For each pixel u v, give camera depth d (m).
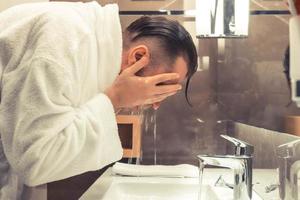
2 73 0.70
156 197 1.24
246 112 1.45
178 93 1.51
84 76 0.75
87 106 0.73
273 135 1.04
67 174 0.73
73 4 0.84
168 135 1.52
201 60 1.49
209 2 1.38
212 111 1.49
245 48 1.44
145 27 0.91
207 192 1.21
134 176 1.36
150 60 0.87
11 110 0.67
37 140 0.64
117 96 0.80
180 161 1.51
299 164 0.77
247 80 1.45
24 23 0.71
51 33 0.67
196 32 1.43
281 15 1.38
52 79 0.65
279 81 1.37
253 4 1.41
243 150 1.00
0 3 1.24
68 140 0.67
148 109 1.51
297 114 0.99
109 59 0.82
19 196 0.86
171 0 1.48
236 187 0.97
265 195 1.06
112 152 0.79
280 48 1.38
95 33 0.81
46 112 0.64
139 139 1.49
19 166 0.67
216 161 0.97
